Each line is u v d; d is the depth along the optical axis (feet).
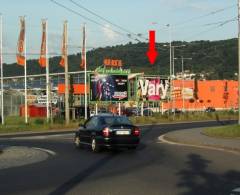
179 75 421.59
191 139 97.40
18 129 148.36
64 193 38.70
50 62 414.62
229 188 40.88
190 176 48.21
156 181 44.98
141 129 143.74
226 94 386.73
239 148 77.77
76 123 167.22
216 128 114.01
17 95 271.49
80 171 52.54
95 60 371.97
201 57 465.47
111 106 246.68
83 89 303.89
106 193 38.63
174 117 216.33
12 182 44.60
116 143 75.51
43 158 66.54
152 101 253.24
